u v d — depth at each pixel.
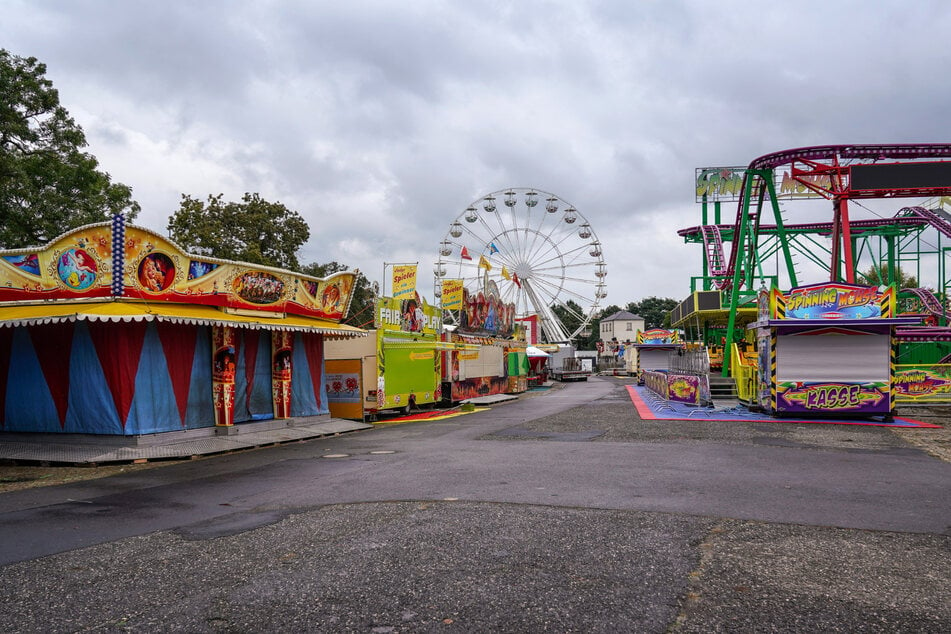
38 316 11.90
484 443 13.14
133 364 12.64
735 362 23.25
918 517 6.59
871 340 16.27
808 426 15.12
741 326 39.12
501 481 8.72
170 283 12.97
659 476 8.91
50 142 22.44
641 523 6.37
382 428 18.05
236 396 15.19
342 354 20.98
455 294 27.31
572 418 18.09
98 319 11.57
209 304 13.97
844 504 7.16
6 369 13.67
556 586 4.68
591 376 65.06
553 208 51.50
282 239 35.41
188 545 5.99
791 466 9.68
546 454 11.23
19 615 4.37
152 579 5.04
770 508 6.98
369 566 5.19
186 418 13.71
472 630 3.96
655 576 4.87
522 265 51.66
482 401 27.62
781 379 16.73
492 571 5.01
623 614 4.17
